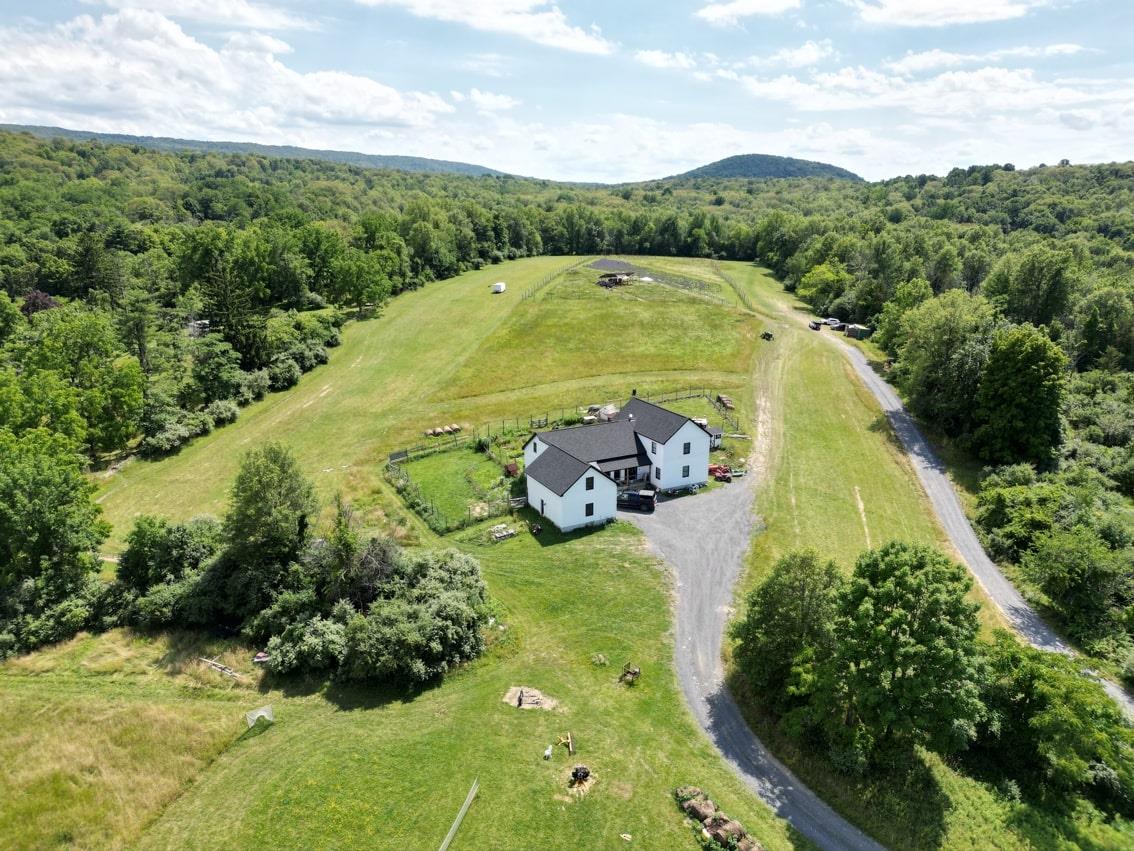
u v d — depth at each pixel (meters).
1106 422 76.75
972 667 32.28
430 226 151.75
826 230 173.25
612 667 41.03
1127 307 95.50
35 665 39.66
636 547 54.34
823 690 33.38
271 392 86.75
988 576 54.50
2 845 28.73
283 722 36.03
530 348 104.12
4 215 156.00
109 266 113.00
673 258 197.00
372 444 73.44
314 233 120.62
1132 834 32.03
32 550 43.91
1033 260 98.25
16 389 58.38
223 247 113.00
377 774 32.44
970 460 73.31
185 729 34.94
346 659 39.16
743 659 38.03
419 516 58.81
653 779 32.78
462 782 32.09
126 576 45.62
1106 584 48.31
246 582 43.84
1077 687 34.09
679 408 83.88
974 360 75.00
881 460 72.94
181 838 29.36
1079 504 56.97
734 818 30.67
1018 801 33.25
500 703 37.66
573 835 29.45
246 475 44.41
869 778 33.34
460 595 42.66
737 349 105.31
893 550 34.53
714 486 65.31
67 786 31.62
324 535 53.50
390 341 105.88
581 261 181.38
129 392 68.25
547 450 60.31
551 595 48.09
